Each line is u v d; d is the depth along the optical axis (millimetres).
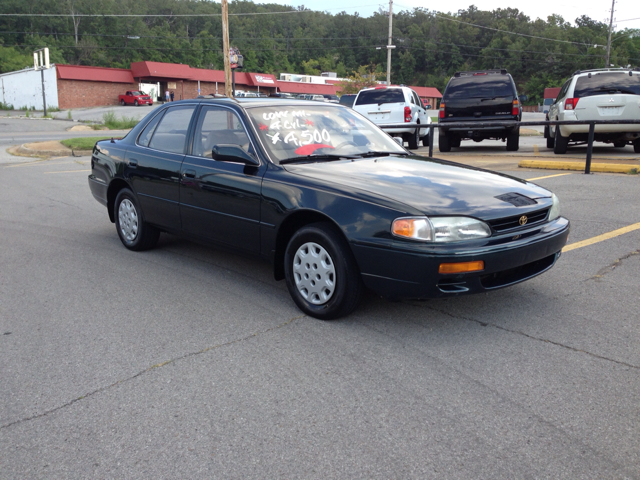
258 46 121812
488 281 3477
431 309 3947
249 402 2738
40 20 108938
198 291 4430
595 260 4934
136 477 2203
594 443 2365
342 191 3604
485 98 13562
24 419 2627
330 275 3676
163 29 122688
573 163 9867
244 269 5027
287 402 2730
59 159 14477
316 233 3676
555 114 12672
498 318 3758
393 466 2238
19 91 55312
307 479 2172
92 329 3691
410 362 3139
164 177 4945
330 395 2793
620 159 11008
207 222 4566
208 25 129750
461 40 131625
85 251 5707
